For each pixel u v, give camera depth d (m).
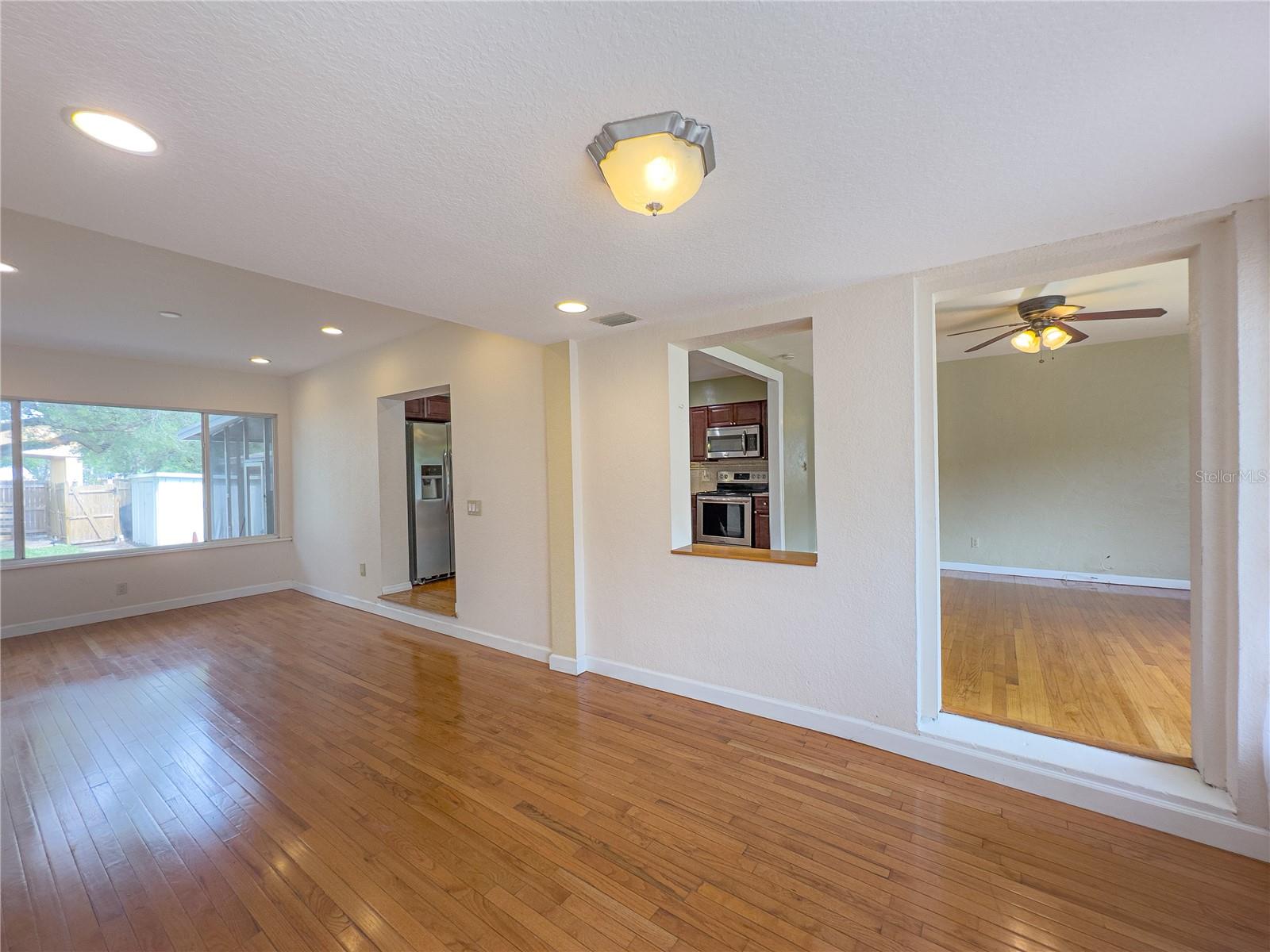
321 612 5.05
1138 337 4.97
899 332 2.32
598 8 0.91
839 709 2.53
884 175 1.50
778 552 2.91
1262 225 1.69
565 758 2.40
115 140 1.25
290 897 1.65
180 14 0.89
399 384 4.60
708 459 6.62
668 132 1.22
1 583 4.30
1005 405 5.61
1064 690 2.83
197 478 5.45
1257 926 1.48
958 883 1.65
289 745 2.57
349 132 1.24
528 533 3.72
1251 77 1.10
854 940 1.46
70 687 3.30
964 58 1.05
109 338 4.16
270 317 3.68
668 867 1.75
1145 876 1.67
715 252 2.01
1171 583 4.94
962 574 5.72
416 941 1.49
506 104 1.15
